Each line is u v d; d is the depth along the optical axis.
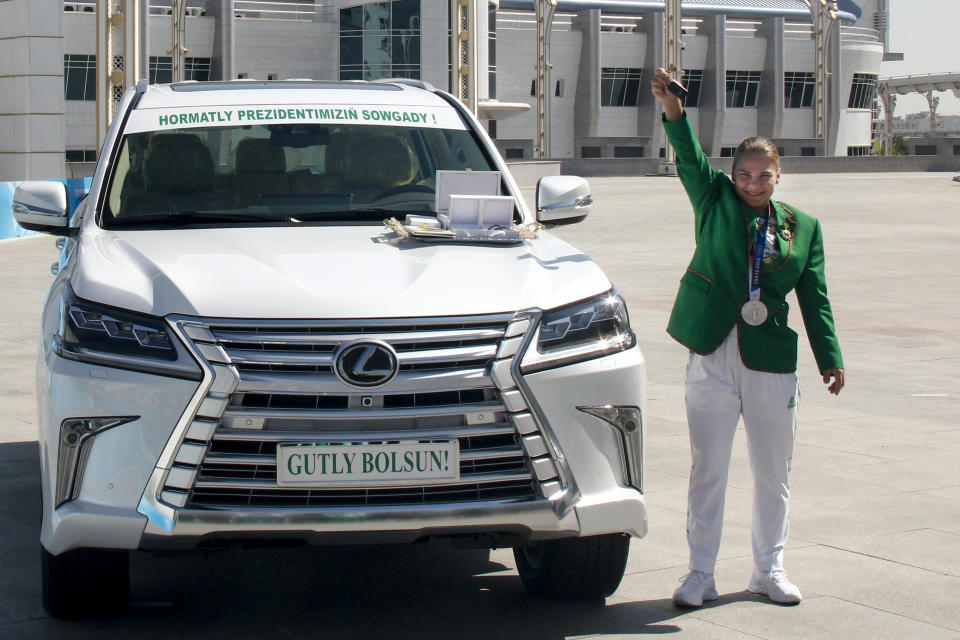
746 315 4.57
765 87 103.69
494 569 5.27
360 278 4.23
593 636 4.45
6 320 13.23
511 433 4.04
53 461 4.07
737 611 4.72
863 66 111.00
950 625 4.59
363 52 83.19
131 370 3.98
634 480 4.29
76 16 81.25
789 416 4.67
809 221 4.70
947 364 10.74
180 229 5.05
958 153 98.19
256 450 3.92
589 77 97.56
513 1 98.25
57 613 4.49
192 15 84.62
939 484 6.72
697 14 99.81
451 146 5.78
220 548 3.97
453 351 3.99
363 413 3.91
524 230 5.00
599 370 4.19
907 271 18.72
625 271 18.59
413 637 4.42
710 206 4.69
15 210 5.32
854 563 5.33
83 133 82.25
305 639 4.39
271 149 5.55
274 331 3.97
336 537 3.93
